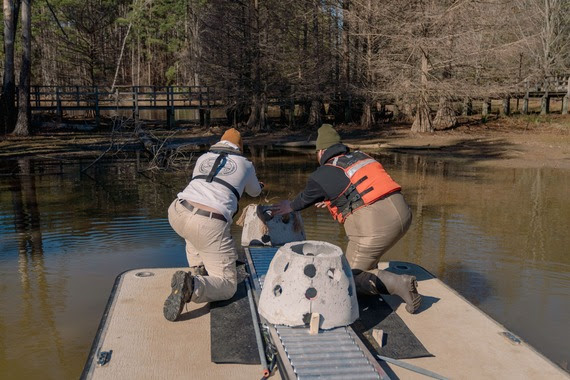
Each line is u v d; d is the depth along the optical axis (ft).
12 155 58.39
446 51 84.07
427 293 13.85
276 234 17.06
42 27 159.94
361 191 12.45
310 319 10.53
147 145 64.03
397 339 11.05
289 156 59.82
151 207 31.89
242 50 92.89
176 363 10.12
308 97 97.45
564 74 130.72
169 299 11.59
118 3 178.91
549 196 36.42
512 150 65.92
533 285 19.19
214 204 12.22
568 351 14.46
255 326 11.18
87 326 15.83
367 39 93.76
